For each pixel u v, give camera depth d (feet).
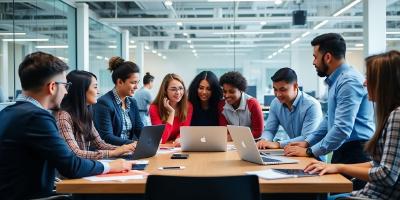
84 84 8.52
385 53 6.27
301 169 6.81
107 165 6.66
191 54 32.07
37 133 6.01
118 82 11.25
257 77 30.55
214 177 4.88
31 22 19.19
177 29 30.71
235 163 7.61
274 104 11.58
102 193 6.00
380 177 5.81
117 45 33.14
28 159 6.09
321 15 26.58
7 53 17.46
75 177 6.22
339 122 8.39
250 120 11.77
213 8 27.40
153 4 26.25
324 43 9.00
